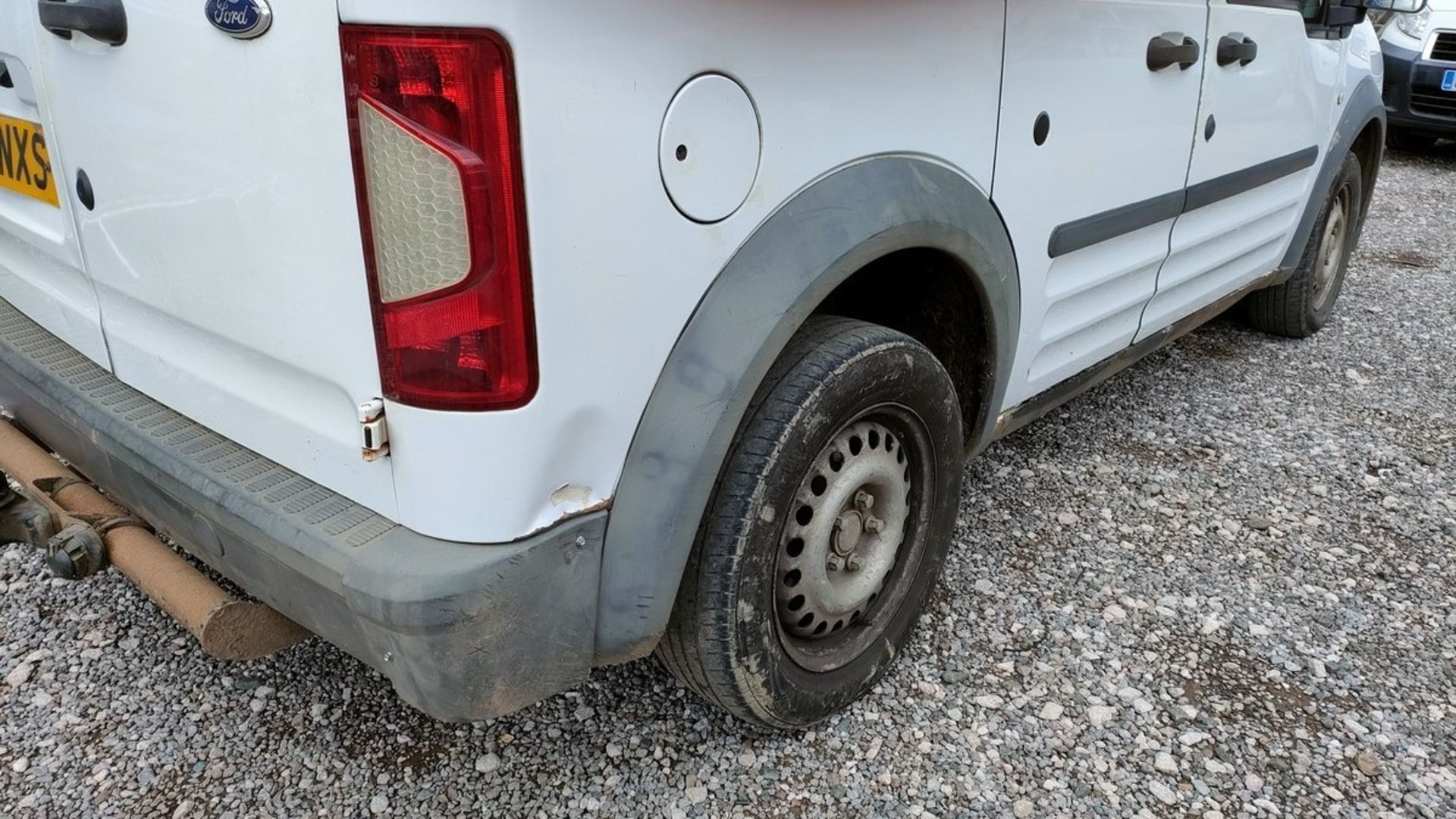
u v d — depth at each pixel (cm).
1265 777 207
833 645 214
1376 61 415
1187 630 251
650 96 146
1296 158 358
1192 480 325
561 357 146
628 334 154
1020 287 236
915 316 240
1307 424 368
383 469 154
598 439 157
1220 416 373
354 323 147
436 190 134
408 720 218
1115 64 243
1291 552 287
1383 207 709
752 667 188
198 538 177
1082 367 288
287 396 166
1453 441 357
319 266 147
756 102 161
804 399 179
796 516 195
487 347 141
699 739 213
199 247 165
